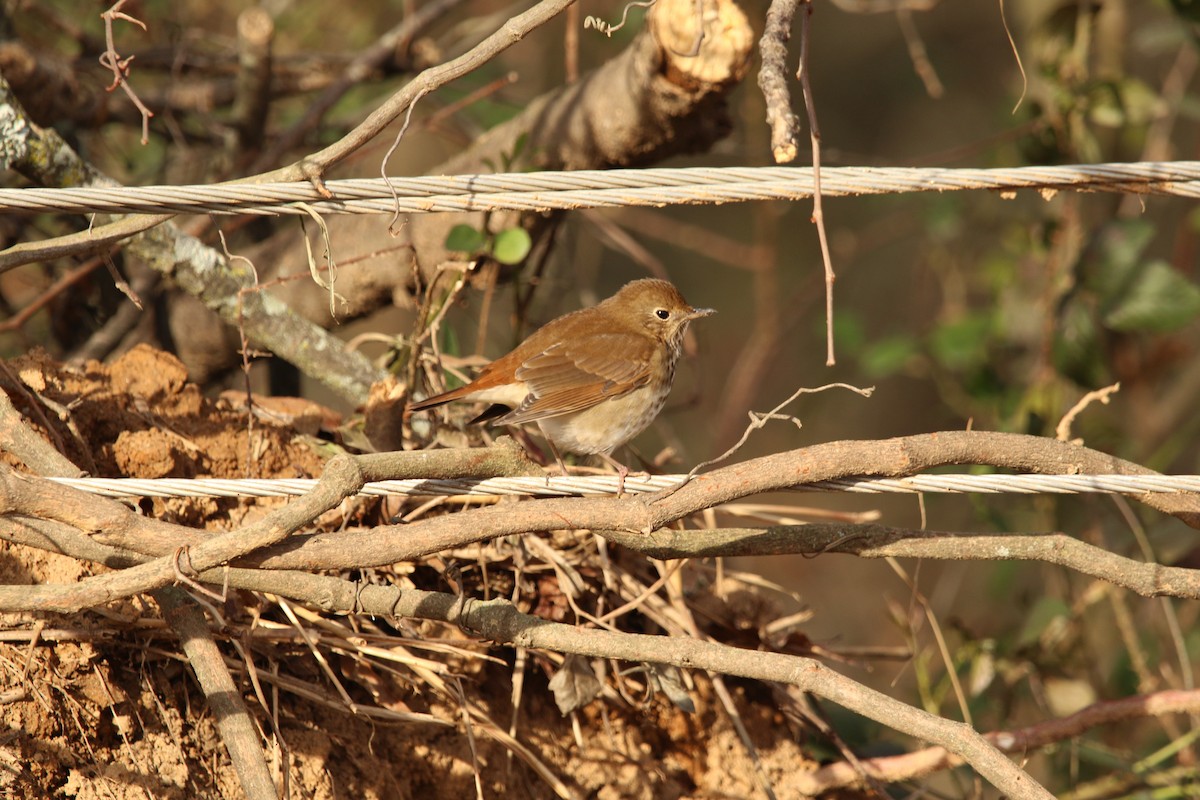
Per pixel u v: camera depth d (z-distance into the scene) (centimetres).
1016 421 1438
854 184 794
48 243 841
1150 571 845
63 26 1412
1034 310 1560
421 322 1135
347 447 1058
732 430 2038
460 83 1650
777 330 2061
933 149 2588
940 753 1081
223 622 815
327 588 803
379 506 987
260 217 1437
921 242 2159
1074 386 1484
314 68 1584
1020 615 1750
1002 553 858
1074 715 1073
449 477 789
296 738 886
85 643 823
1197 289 1366
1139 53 2206
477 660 958
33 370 912
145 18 1520
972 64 2620
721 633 1078
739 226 2533
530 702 1001
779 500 2361
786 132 645
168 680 855
